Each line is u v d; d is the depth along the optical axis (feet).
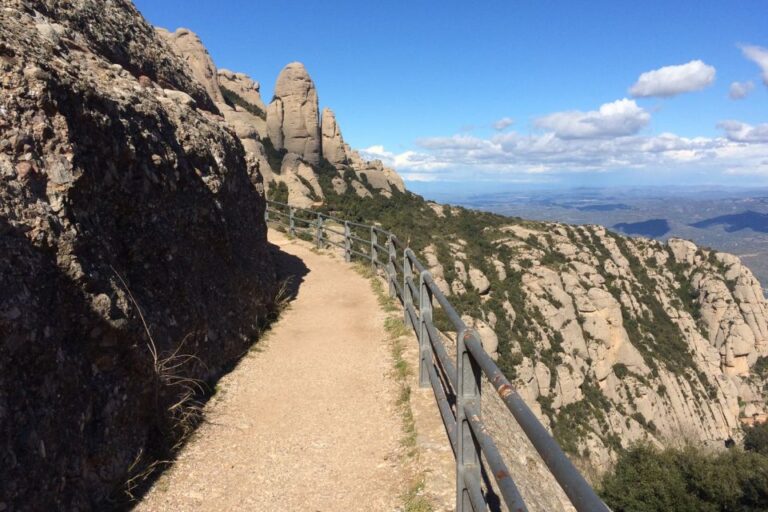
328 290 34.19
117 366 12.28
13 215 10.31
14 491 8.46
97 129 13.85
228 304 21.26
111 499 11.54
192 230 18.83
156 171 16.69
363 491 12.52
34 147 11.61
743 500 37.35
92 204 13.26
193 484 12.91
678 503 38.24
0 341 8.96
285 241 54.49
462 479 9.56
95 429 11.21
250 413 16.97
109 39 23.26
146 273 15.51
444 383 17.63
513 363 104.12
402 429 15.23
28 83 11.93
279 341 24.13
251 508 12.07
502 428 15.96
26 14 16.38
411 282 22.89
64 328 10.80
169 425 14.47
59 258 11.04
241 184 25.53
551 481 15.14
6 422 8.68
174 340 16.02
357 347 23.02
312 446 14.82
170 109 20.61
